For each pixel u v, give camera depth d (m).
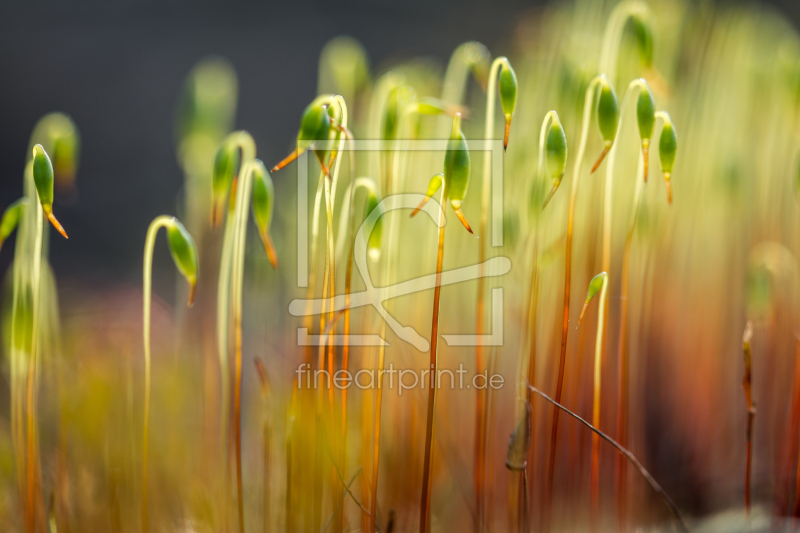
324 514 0.10
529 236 0.10
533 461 0.10
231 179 0.10
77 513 0.10
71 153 0.10
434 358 0.09
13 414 0.10
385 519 0.10
